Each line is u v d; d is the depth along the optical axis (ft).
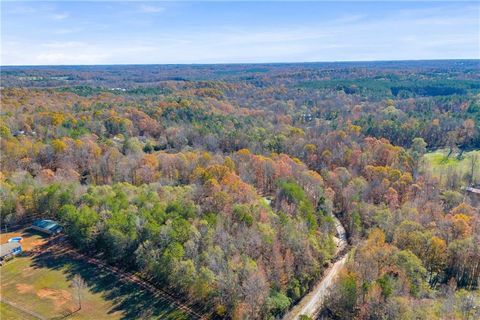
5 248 287.07
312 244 277.03
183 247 255.09
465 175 448.24
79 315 230.07
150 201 310.45
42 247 300.81
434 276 271.49
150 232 265.95
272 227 280.51
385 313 214.07
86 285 256.32
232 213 296.51
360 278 244.01
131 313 232.73
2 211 329.31
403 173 418.72
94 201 313.73
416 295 232.32
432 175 434.71
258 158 439.63
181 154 445.37
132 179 405.59
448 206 369.50
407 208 332.19
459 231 287.89
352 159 464.24
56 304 239.09
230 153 506.89
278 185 377.30
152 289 253.65
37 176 387.14
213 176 373.61
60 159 437.99
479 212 340.18
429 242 275.18
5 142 433.48
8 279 262.06
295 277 258.98
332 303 239.91
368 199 375.04
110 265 277.64
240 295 227.81
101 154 463.83
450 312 214.28
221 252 247.29
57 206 332.80
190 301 243.40
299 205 324.80
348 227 347.36
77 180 389.19
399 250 268.00
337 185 398.83
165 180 390.21
